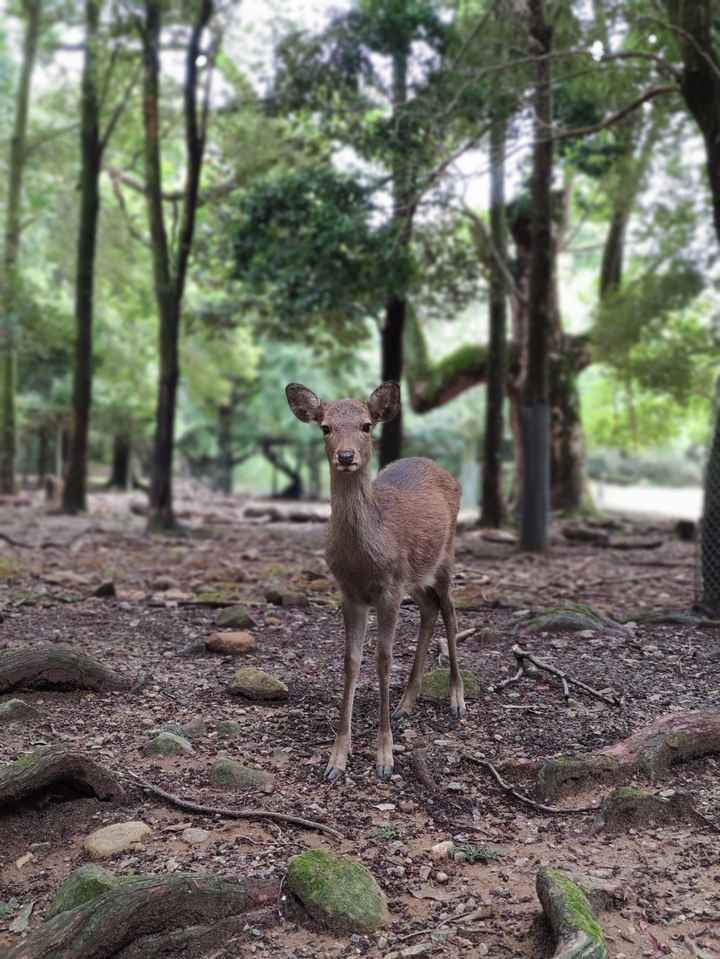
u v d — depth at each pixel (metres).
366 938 1.54
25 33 10.38
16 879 1.71
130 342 13.40
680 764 2.19
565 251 9.14
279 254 6.70
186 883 1.57
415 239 6.64
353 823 1.92
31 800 1.95
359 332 8.54
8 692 2.61
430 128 5.27
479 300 7.58
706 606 3.62
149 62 7.13
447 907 1.62
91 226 8.64
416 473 2.51
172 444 7.07
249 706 2.59
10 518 8.20
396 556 2.17
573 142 6.57
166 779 2.11
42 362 13.16
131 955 1.48
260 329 8.98
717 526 3.59
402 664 2.99
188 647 3.13
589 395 11.77
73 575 4.52
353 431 2.06
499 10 5.16
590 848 1.82
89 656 2.73
